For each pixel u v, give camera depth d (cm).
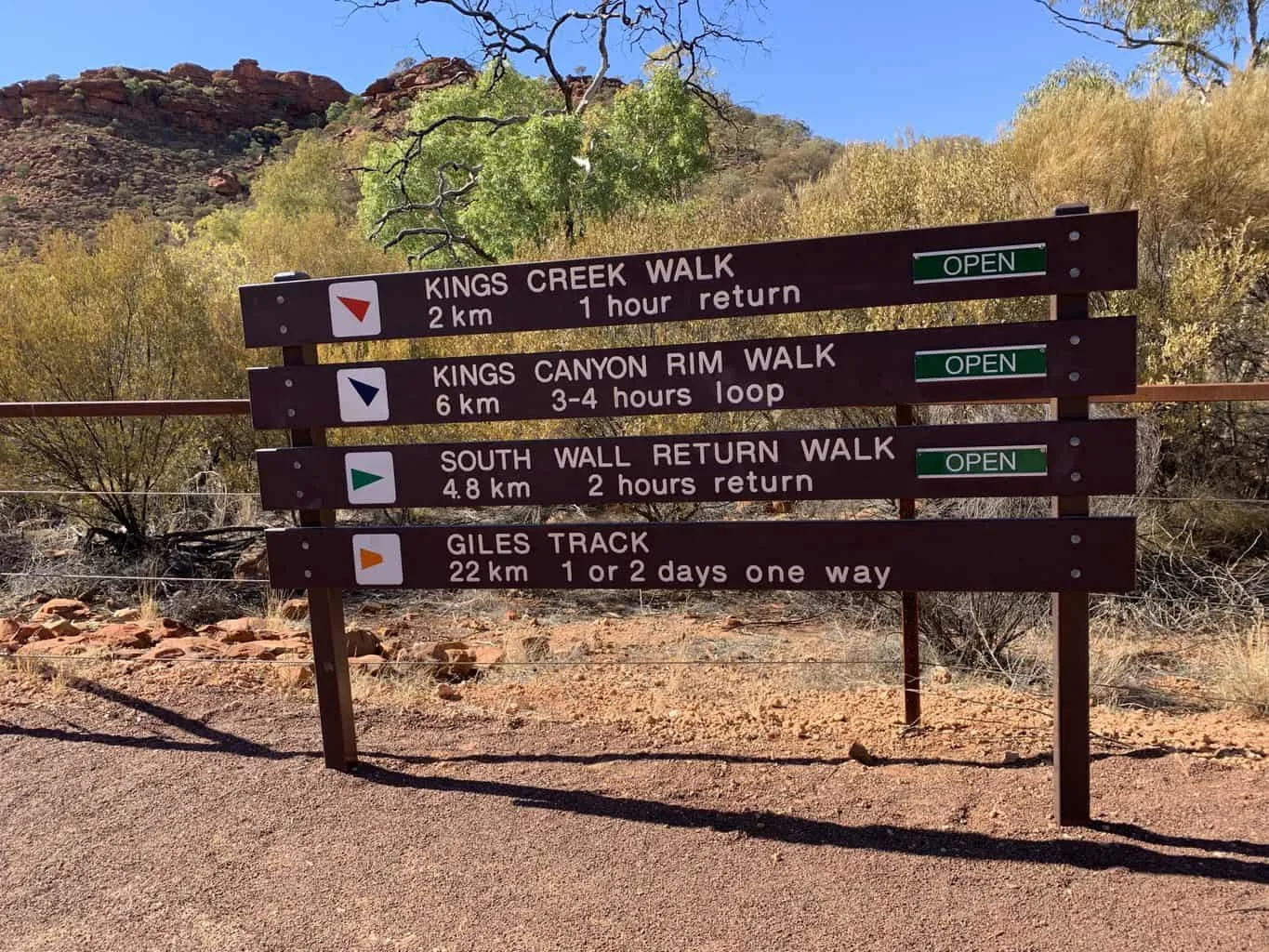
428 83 7512
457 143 2319
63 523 960
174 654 567
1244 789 370
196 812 380
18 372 854
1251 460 793
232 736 450
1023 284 334
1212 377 825
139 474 891
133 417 880
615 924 302
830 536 363
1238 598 676
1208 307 787
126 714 478
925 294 343
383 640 682
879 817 360
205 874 337
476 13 2336
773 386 362
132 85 7194
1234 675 497
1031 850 332
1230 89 1011
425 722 466
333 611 410
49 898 324
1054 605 348
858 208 1005
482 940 297
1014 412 702
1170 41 1856
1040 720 457
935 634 599
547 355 381
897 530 356
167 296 970
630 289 371
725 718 468
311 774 411
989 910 301
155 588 807
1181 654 602
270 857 346
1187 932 285
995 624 588
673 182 2083
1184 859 323
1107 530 336
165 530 912
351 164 4194
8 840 361
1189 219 957
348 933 302
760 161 4416
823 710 480
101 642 595
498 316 383
